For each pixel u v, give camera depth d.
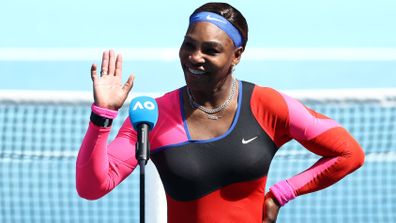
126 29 49.56
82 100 26.70
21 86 43.72
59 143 33.56
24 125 33.28
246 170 17.44
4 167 32.66
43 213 30.06
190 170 17.34
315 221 29.59
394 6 52.56
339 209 30.30
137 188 31.59
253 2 52.97
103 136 16.84
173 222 17.91
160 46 47.44
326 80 44.50
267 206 18.31
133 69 44.94
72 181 31.77
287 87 43.84
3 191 31.22
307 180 18.33
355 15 51.38
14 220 29.64
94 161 16.86
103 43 47.94
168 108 17.66
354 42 48.12
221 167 17.41
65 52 46.88
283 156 32.12
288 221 29.64
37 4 52.66
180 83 43.78
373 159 32.53
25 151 33.09
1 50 47.06
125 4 52.72
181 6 52.31
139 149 16.39
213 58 17.03
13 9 51.97
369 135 33.44
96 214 30.06
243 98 17.67
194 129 17.47
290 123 17.78
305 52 47.03
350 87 43.81
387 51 47.16
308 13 51.62
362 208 30.27
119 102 16.91
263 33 49.19
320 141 17.97
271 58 46.47
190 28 17.27
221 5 17.41
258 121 17.64
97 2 53.00
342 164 18.12
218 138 17.41
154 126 17.44
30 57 46.44
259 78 44.53
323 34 49.06
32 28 49.72
